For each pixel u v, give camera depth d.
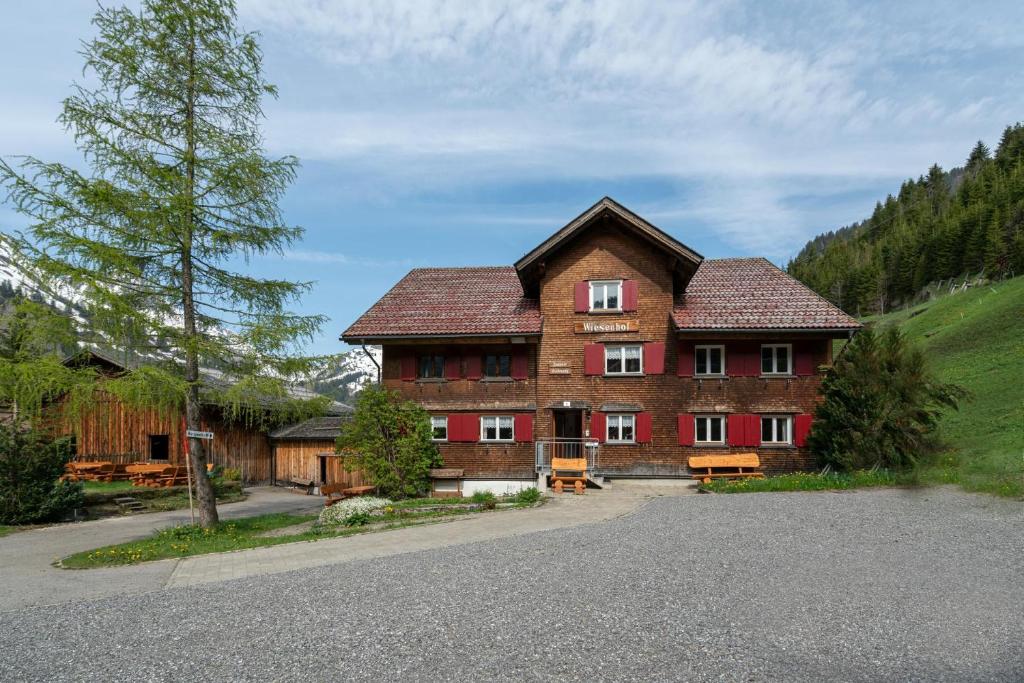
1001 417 25.58
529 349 25.44
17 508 19.61
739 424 24.16
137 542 15.95
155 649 7.29
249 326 16.75
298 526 18.19
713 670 6.25
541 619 7.86
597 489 22.12
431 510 17.70
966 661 6.45
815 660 6.49
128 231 15.40
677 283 26.03
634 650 6.80
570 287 25.55
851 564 10.28
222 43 16.56
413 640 7.25
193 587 10.41
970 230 94.62
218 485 29.00
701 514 15.39
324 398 17.89
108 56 15.24
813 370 24.11
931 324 62.34
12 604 9.84
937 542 11.66
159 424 31.64
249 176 16.44
